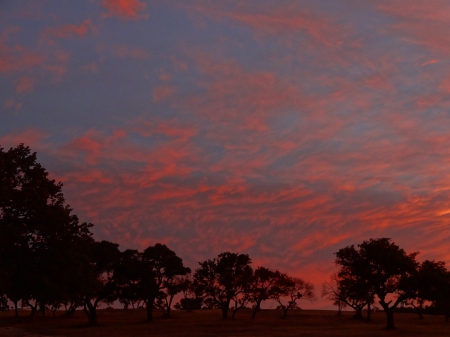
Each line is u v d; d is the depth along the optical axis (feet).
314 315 355.36
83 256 122.31
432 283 207.51
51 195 117.70
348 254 216.95
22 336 168.14
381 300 217.15
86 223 120.37
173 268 295.89
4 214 110.52
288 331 199.72
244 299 313.32
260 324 255.09
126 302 284.00
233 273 304.91
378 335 172.45
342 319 308.40
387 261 208.95
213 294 308.40
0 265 104.12
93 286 130.00
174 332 196.75
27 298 116.47
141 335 177.78
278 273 317.22
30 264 111.75
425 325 245.04
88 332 196.03
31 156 115.96
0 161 107.24
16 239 107.14
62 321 281.33
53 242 113.39
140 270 286.25
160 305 299.58
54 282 113.19
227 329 216.54
